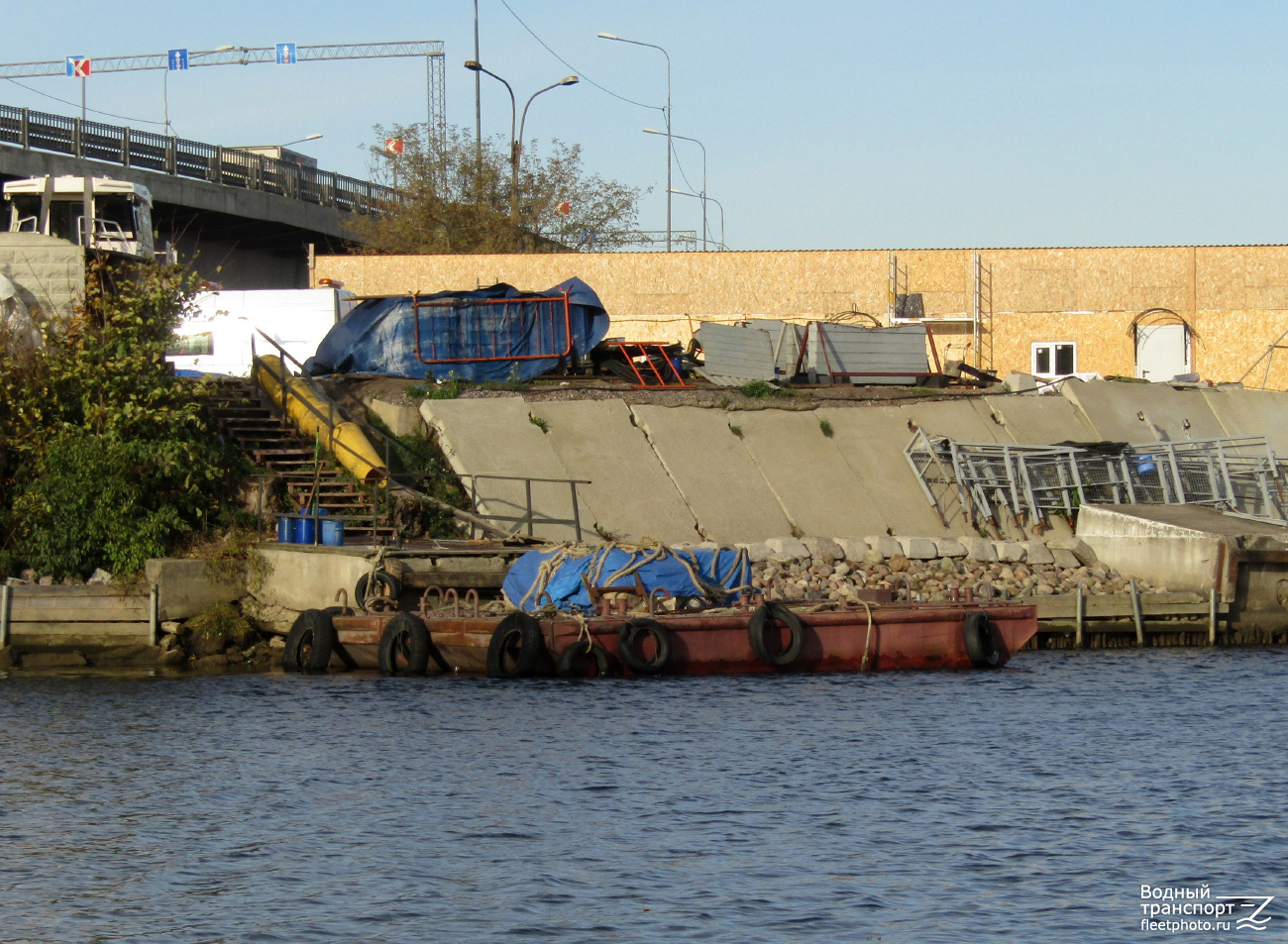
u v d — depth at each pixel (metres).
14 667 37.44
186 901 18.77
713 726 29.22
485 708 30.91
